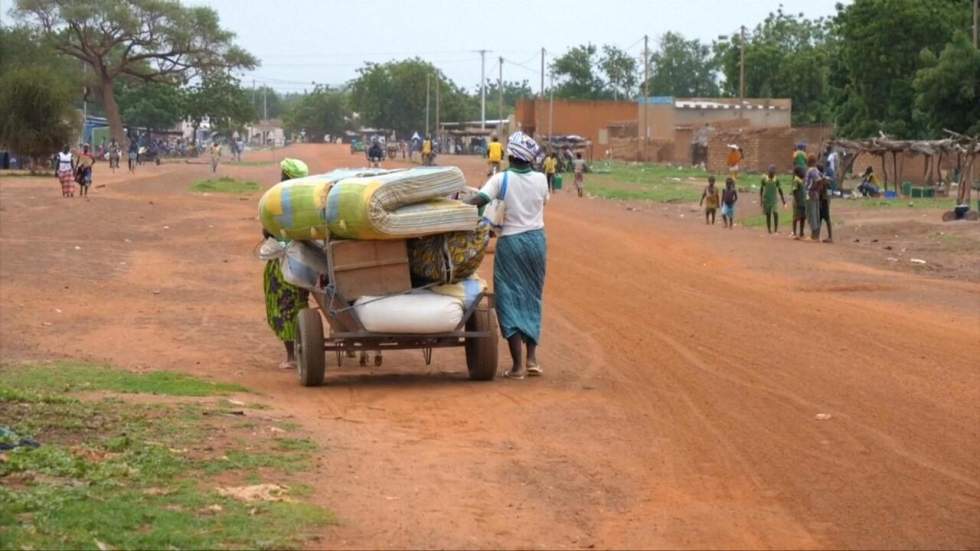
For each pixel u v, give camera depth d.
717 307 17.03
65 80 81.44
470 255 10.98
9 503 6.52
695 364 12.44
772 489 7.63
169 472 7.54
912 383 11.28
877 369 12.05
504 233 11.47
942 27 60.34
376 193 10.46
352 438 8.98
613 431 9.30
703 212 41.22
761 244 27.94
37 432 8.57
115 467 7.51
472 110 165.00
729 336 14.33
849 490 7.61
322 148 126.88
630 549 6.39
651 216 38.84
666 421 9.66
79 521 6.29
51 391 10.78
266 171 74.56
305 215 10.87
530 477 7.86
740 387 11.11
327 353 13.75
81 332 15.68
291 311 12.44
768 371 11.95
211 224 33.28
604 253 25.91
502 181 11.32
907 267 23.45
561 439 9.03
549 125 95.50
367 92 152.25
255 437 8.77
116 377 11.79
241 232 31.03
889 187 50.41
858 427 9.38
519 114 104.12
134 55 105.38
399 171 11.25
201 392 10.89
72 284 20.66
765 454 8.52
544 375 11.97
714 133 74.81
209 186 53.09
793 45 123.88
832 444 8.81
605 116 105.12
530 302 11.66
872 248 27.08
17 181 55.62
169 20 102.94
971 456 8.48
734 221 36.34
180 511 6.66
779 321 15.59
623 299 18.11
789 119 93.31
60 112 65.25
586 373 12.06
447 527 6.65
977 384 11.24
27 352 14.01
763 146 68.38
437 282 11.09
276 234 11.27
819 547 6.49
